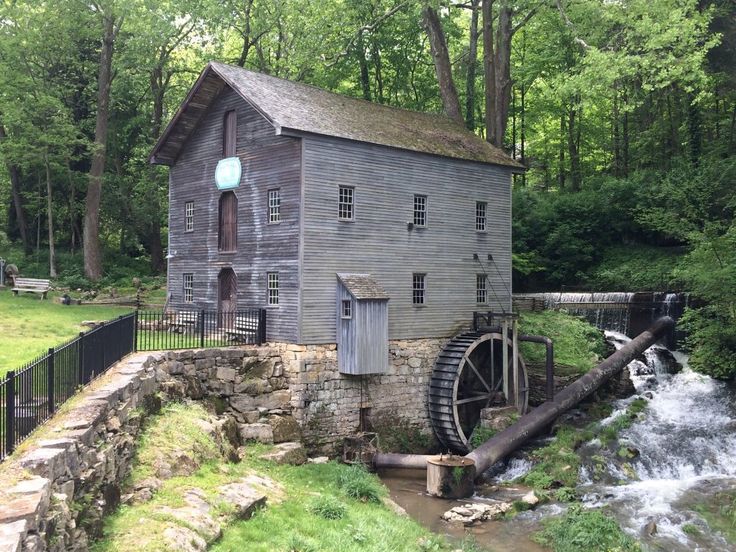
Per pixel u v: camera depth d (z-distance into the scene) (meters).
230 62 36.25
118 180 39.25
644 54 23.47
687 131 33.94
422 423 21.58
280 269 19.41
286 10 30.62
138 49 33.34
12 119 31.09
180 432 12.95
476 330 22.97
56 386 9.61
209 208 22.33
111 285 32.94
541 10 30.97
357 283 19.33
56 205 40.19
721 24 30.36
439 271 22.53
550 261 34.12
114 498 9.48
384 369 19.47
